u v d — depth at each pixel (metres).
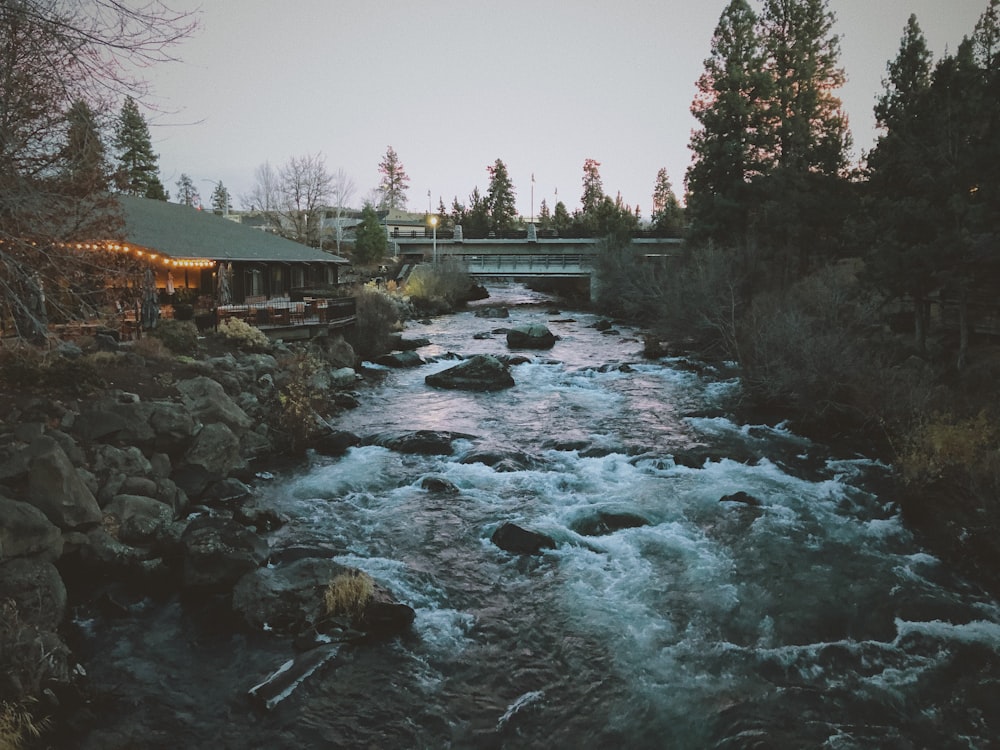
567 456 18.31
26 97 7.27
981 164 18.66
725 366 31.31
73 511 10.38
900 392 18.66
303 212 86.44
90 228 11.42
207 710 7.81
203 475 14.59
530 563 11.83
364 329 33.09
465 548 12.45
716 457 17.91
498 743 7.44
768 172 44.75
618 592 10.81
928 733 7.60
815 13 45.81
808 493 15.44
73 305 11.69
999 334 22.06
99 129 8.41
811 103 46.28
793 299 27.67
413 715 7.85
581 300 70.75
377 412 22.83
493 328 47.53
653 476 16.73
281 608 9.56
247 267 34.06
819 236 38.84
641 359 34.72
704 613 10.18
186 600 10.10
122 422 13.58
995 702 8.14
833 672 8.73
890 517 14.09
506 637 9.52
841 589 10.93
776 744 7.37
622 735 7.56
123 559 10.50
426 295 59.53
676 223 102.25
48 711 7.39
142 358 18.12
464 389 26.80
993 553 11.38
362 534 13.00
